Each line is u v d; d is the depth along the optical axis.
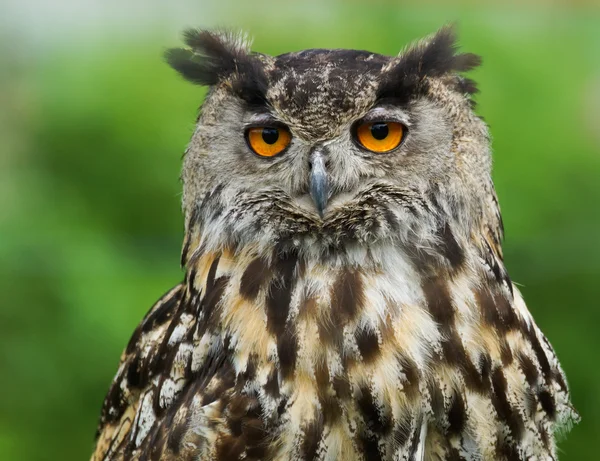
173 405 4.30
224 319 4.28
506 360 4.27
